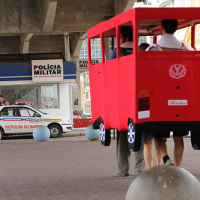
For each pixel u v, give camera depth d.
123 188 9.19
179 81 6.57
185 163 13.02
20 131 25.84
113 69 7.48
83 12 33.59
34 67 30.98
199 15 6.59
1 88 31.30
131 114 6.64
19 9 32.88
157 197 4.88
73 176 11.10
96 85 8.44
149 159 8.96
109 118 7.72
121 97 7.07
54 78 31.12
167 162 7.59
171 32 7.28
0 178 11.14
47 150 18.14
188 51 6.57
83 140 23.27
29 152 17.50
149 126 6.53
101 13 33.72
